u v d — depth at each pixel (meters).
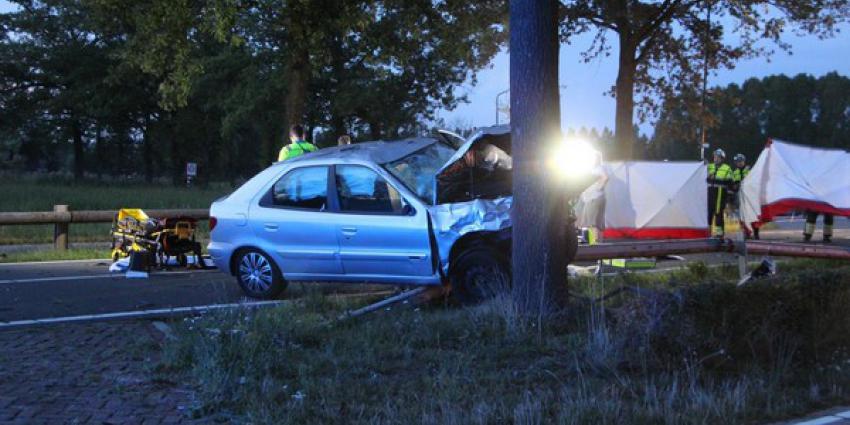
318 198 8.66
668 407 4.73
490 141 8.29
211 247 9.25
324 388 5.08
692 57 25.11
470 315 6.80
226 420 4.61
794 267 10.61
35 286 9.80
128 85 50.31
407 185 8.30
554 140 6.64
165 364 5.68
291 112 15.57
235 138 62.03
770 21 22.36
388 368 5.65
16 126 55.62
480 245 7.89
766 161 15.13
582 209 13.23
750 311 5.86
